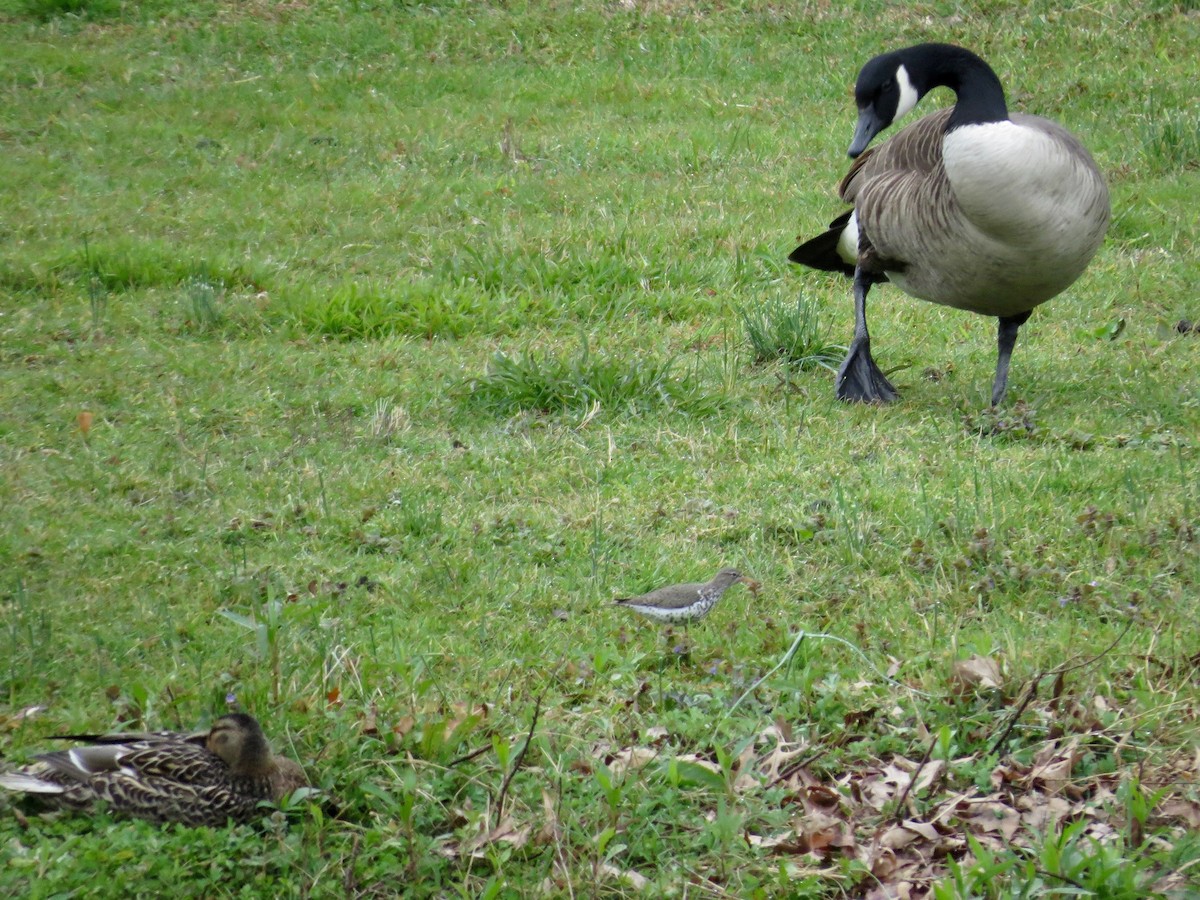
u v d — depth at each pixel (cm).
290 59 2153
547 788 592
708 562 835
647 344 1242
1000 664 688
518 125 1900
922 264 1073
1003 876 538
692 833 577
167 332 1235
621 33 2222
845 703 664
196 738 585
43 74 2011
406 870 543
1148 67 1934
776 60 2117
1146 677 669
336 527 877
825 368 1178
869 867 546
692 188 1648
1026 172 960
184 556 834
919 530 857
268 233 1502
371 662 687
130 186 1636
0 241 1429
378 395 1104
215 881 528
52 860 524
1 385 1091
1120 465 964
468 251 1414
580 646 734
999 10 2166
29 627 707
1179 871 531
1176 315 1297
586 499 923
